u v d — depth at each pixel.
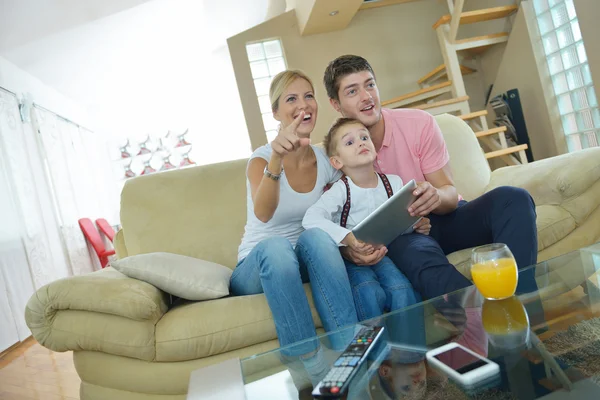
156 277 1.53
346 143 1.70
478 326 0.93
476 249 1.09
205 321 1.42
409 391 0.74
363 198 1.70
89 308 1.42
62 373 2.62
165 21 5.40
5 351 3.46
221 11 5.77
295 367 0.93
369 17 5.54
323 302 1.39
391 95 5.55
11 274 3.78
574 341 0.79
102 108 7.67
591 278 1.07
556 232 1.75
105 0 4.43
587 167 1.79
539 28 4.42
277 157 1.52
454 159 2.23
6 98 4.47
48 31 4.61
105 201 7.21
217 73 7.91
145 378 1.42
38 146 5.02
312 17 4.91
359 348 0.88
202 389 0.88
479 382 0.71
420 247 1.54
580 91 4.14
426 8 5.61
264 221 1.61
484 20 4.77
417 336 0.93
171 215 1.99
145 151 7.87
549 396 0.65
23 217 4.20
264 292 1.39
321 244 1.43
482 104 5.37
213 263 1.77
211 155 8.07
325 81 1.92
